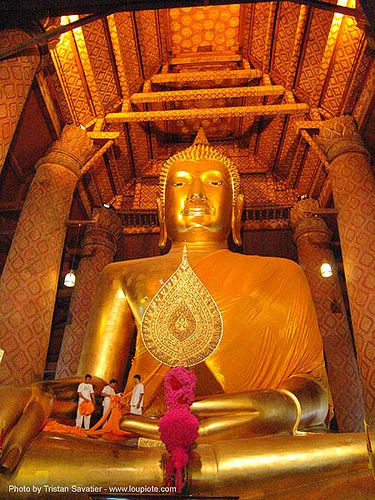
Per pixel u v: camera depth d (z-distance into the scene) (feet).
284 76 31.99
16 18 18.71
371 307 20.26
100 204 33.65
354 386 25.58
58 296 32.35
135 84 33.81
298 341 15.38
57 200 24.85
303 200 32.86
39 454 9.39
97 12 19.36
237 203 21.81
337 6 17.04
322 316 27.86
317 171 31.96
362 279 21.08
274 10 29.78
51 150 26.84
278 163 35.91
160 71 36.35
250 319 15.67
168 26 34.83
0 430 9.42
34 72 19.63
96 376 15.92
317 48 28.37
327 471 9.26
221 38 35.94
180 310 13.10
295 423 11.73
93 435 11.73
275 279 16.74
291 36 29.76
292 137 32.81
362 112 25.94
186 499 7.53
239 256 18.39
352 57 25.85
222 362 14.85
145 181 37.81
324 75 27.96
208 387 14.62
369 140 27.04
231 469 9.15
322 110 29.19
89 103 29.43
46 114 26.18
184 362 12.60
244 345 15.19
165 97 30.99
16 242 22.80
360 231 22.36
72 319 28.35
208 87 36.70
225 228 20.62
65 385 13.37
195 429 8.91
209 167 21.26
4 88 17.85
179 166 21.43
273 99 33.76
